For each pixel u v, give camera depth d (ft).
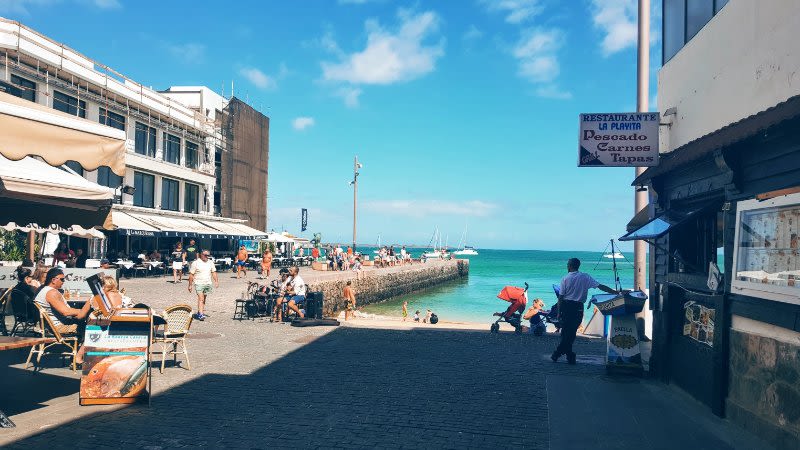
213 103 147.02
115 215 91.45
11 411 19.42
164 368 27.43
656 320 27.02
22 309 29.07
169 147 119.24
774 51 18.34
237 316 49.88
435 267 196.75
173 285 76.89
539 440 17.39
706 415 20.34
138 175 106.32
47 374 25.03
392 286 147.54
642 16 36.73
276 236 147.54
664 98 29.32
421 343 36.94
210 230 116.37
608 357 27.32
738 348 19.04
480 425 18.93
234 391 23.09
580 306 30.01
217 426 18.30
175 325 27.12
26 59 79.66
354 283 118.01
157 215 108.78
